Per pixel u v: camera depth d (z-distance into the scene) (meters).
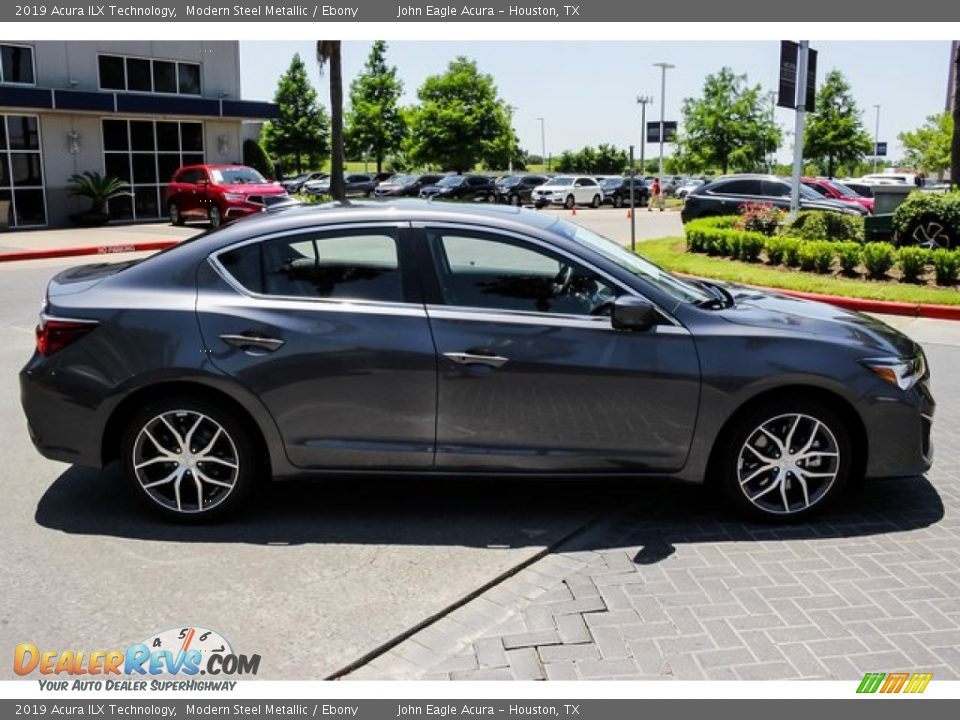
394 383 4.45
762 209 17.48
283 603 3.85
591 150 75.94
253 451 4.60
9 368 7.99
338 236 4.55
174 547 4.39
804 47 16.88
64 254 18.38
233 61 29.31
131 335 4.46
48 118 24.81
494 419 4.47
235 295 4.52
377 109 50.78
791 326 4.57
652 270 4.95
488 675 3.35
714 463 4.67
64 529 4.60
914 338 9.78
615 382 4.42
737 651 3.47
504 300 4.50
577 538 4.53
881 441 4.54
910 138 44.50
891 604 3.83
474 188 38.97
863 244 15.09
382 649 3.52
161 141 27.66
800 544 4.43
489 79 51.25
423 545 4.42
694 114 49.78
